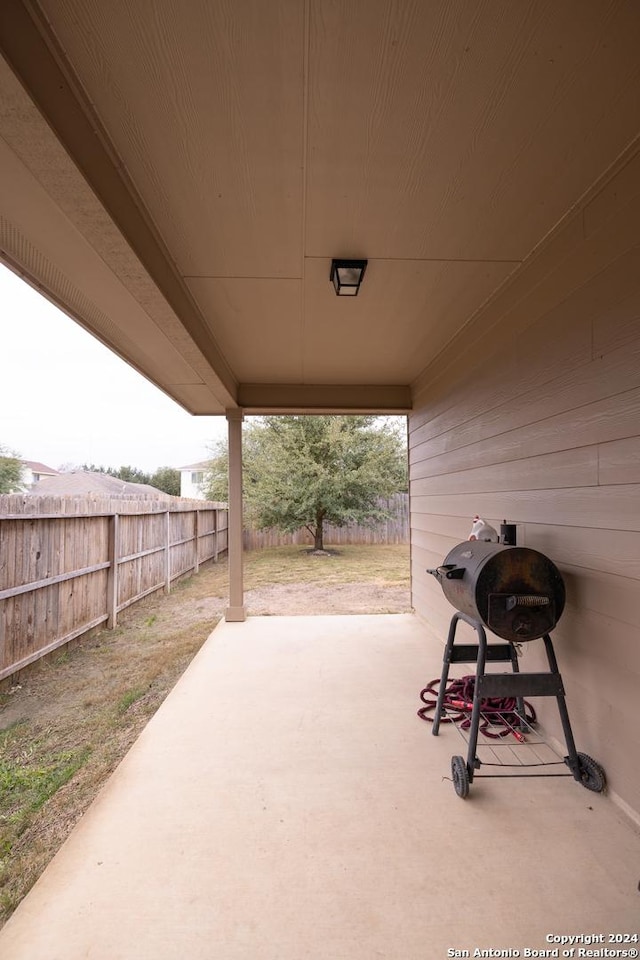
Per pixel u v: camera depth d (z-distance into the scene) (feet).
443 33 3.94
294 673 11.44
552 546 7.50
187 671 11.64
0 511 11.30
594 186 6.07
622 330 5.74
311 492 34.32
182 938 4.44
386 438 36.35
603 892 4.89
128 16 3.77
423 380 15.44
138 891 4.99
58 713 10.26
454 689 9.68
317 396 16.94
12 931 4.53
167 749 7.91
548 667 7.75
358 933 4.47
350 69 4.29
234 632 15.08
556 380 7.28
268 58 4.17
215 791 6.76
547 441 7.59
